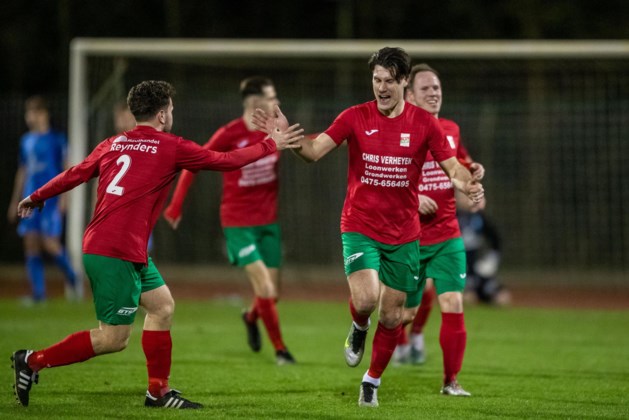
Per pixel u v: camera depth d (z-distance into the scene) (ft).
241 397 72.74
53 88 258.37
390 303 68.23
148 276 65.82
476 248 161.79
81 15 257.75
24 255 217.15
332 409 67.46
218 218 205.98
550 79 213.25
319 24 263.90
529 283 200.34
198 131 193.57
